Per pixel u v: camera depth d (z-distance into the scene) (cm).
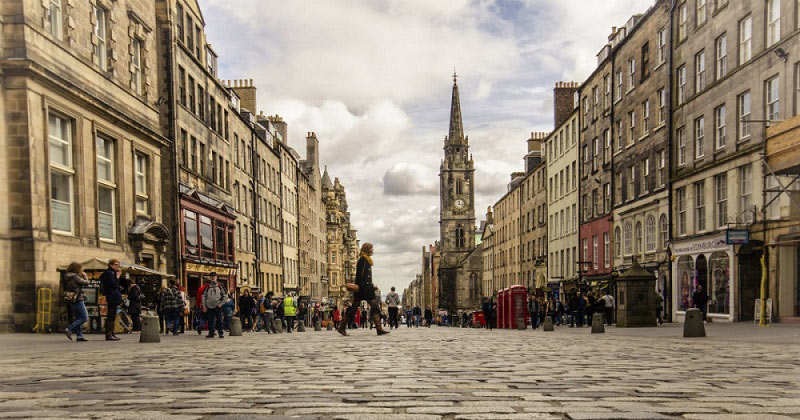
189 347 1218
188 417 362
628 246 3753
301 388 512
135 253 2552
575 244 4844
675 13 3117
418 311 6203
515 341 1410
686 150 2972
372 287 1656
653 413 367
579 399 437
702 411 380
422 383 545
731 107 2553
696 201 2880
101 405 421
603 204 4225
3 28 1831
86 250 2136
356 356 902
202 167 3628
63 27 2091
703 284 2784
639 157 3588
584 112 4659
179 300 2055
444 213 12744
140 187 2762
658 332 1948
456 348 1101
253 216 4844
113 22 2473
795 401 429
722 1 2666
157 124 2936
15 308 1819
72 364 798
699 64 2895
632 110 3716
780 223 2191
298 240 6975
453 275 12581
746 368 716
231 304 2067
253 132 4888
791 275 2177
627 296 2414
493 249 8656
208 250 3509
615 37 4128
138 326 2084
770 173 2061
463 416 360
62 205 2056
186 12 3453
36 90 1873
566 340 1477
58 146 2050
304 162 8606
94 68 2272
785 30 2208
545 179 5819
